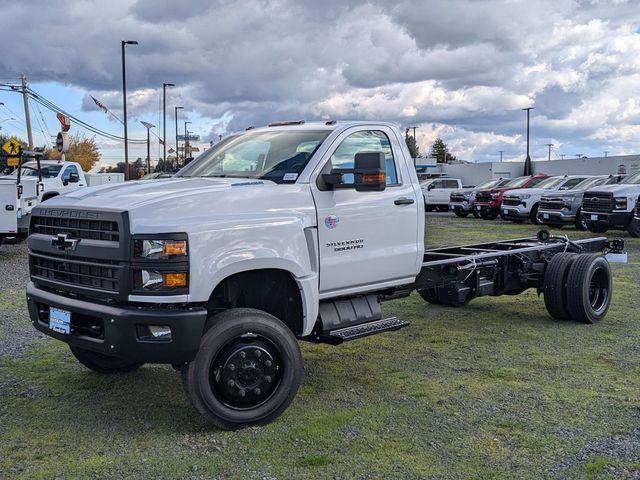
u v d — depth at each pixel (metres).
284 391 4.63
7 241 15.80
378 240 5.55
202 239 4.27
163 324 4.15
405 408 4.95
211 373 4.39
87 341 4.46
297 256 4.77
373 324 5.46
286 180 5.14
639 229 18.05
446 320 8.05
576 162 52.19
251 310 4.57
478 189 29.20
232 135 6.34
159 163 59.03
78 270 4.56
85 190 5.05
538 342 6.95
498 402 5.06
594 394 5.23
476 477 3.79
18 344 6.84
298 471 3.88
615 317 8.16
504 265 7.84
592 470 3.86
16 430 4.55
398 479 3.77
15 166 15.80
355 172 4.98
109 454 4.14
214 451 4.18
